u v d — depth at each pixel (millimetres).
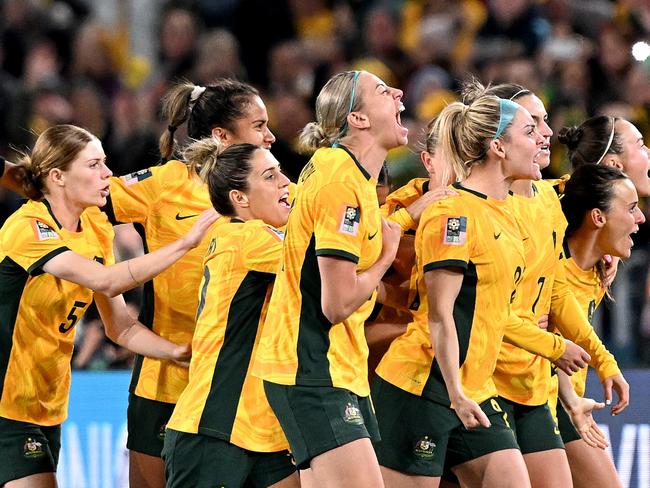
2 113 36250
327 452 15562
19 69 39312
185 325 19047
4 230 18000
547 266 18312
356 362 16125
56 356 18328
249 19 41156
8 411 18078
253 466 17203
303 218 15828
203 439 16859
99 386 24219
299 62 38125
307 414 15656
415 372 17391
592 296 19953
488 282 16953
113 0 42531
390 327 18375
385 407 17516
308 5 41219
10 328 17984
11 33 39500
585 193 19109
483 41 39562
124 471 24031
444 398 17297
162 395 19141
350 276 15492
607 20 41312
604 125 20266
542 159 18250
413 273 17719
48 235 17750
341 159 15875
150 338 18734
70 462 24078
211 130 19109
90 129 35406
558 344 17656
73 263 17516
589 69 37250
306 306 15852
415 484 17422
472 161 17234
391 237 16109
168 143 19641
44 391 18359
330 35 40469
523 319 18047
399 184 30078
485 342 17156
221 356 16984
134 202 18938
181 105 19375
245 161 17344
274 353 15992
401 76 38594
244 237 17031
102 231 18906
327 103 16359
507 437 17469
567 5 41000
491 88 18672
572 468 19656
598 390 24000
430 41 38594
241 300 16969
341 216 15523
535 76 36094
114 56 40438
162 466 19453
